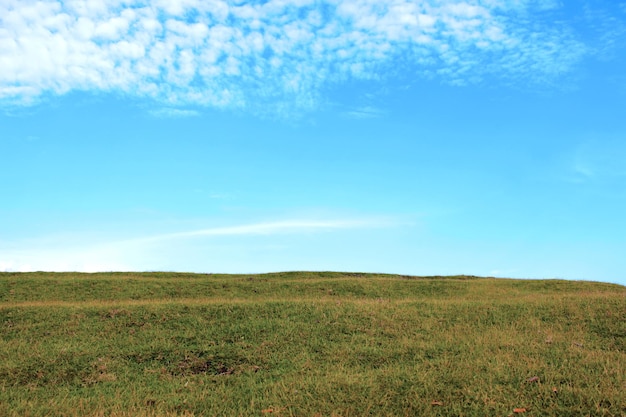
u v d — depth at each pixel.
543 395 7.24
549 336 10.66
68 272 25.53
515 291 20.95
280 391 7.96
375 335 11.19
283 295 19.70
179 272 26.92
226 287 20.95
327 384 8.10
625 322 11.38
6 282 20.73
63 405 7.57
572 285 22.36
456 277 26.39
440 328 11.70
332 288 20.72
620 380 7.69
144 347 10.46
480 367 8.60
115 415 7.04
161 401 7.79
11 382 8.77
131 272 26.34
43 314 12.98
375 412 7.06
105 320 12.50
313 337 10.98
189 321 12.29
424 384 7.84
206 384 8.66
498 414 6.77
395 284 21.88
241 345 10.55
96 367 9.50
